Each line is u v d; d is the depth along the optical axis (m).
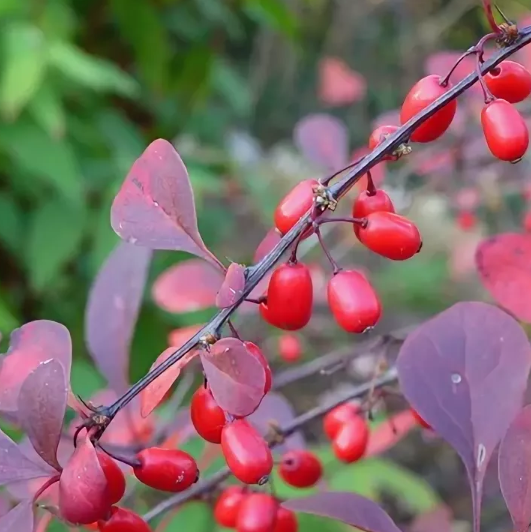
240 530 0.22
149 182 0.21
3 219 0.48
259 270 0.20
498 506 0.49
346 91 0.52
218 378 0.19
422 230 0.57
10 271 0.52
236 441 0.19
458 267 0.48
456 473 0.56
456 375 0.22
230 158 0.60
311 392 0.58
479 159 0.40
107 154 0.52
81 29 0.56
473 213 0.44
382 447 0.30
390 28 0.91
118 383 0.26
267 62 0.92
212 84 0.68
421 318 0.59
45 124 0.46
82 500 0.18
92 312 0.26
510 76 0.21
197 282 0.30
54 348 0.21
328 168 0.39
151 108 0.61
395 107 0.89
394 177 0.41
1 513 0.23
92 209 0.51
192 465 0.20
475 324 0.22
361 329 0.20
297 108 0.99
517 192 0.43
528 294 0.25
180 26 0.60
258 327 0.38
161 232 0.21
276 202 0.56
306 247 0.37
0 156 0.48
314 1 0.80
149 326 0.51
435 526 0.30
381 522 0.21
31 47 0.44
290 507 0.21
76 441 0.19
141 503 0.31
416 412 0.23
